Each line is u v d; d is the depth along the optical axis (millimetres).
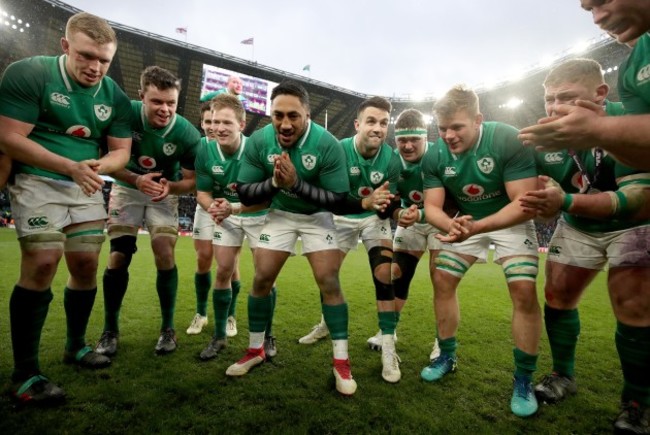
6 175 1873
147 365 2355
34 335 1894
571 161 2117
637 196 1568
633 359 1755
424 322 3746
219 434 1607
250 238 2980
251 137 2334
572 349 2178
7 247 8117
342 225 2932
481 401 2029
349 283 6062
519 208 1962
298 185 2027
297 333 3197
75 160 2127
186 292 4699
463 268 2334
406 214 2400
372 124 2615
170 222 2896
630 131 1136
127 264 2709
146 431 1607
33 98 1906
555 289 2166
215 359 2523
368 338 3180
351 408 1888
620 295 1799
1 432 1554
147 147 2822
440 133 2203
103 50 1940
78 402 1841
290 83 2059
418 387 2184
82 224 2182
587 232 2062
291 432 1641
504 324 3727
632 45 1709
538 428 1780
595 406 2016
